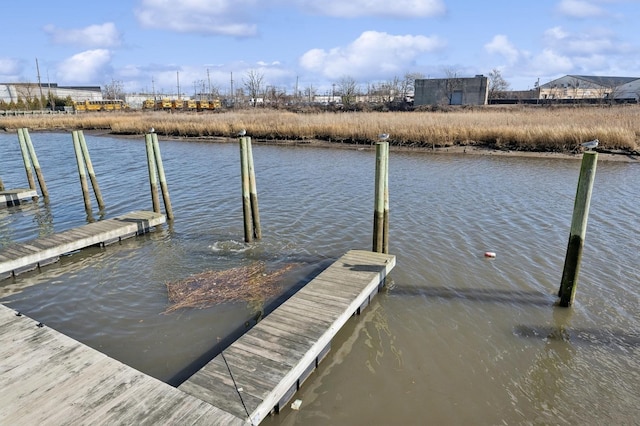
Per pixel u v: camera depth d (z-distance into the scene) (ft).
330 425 17.35
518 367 20.84
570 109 150.00
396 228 40.45
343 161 81.41
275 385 16.96
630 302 26.35
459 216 43.83
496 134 89.92
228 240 38.32
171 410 14.84
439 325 24.39
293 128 112.27
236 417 14.66
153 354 22.06
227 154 94.27
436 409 18.22
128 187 61.41
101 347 22.72
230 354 18.97
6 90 295.48
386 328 24.25
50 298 28.32
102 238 36.60
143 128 138.00
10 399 15.26
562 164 73.51
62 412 14.62
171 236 39.73
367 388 19.52
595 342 22.61
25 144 54.19
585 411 18.07
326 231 40.09
